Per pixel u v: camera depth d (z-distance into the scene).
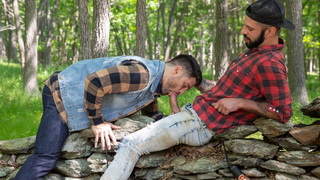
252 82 2.65
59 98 2.90
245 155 2.74
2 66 16.77
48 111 2.90
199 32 25.67
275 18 2.55
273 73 2.51
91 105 2.72
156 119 3.27
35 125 5.84
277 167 2.63
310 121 6.90
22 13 23.58
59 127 2.88
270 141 2.83
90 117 2.79
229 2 15.80
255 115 2.81
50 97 2.94
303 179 2.61
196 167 2.77
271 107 2.59
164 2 19.00
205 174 2.77
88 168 2.98
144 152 2.82
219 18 10.02
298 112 7.66
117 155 2.78
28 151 3.20
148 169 2.95
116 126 2.92
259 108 2.61
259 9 2.55
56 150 2.88
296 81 10.46
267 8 2.54
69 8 23.00
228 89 2.76
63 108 2.89
